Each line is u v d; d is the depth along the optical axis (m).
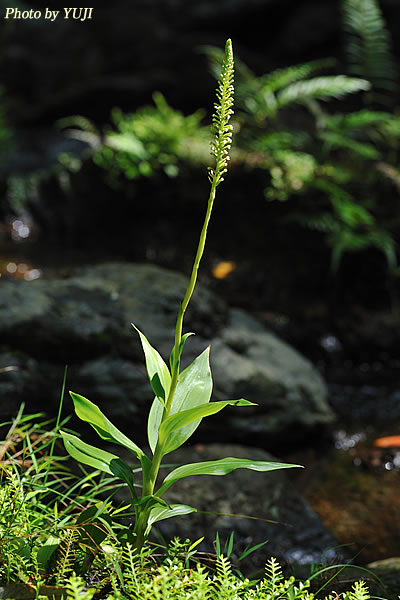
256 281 6.67
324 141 7.51
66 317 4.19
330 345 6.27
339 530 3.65
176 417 2.03
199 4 11.63
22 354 3.97
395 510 3.87
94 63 11.66
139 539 2.12
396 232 6.64
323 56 11.59
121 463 2.13
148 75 10.89
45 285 4.44
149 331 4.38
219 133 1.94
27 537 2.04
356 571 2.73
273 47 11.81
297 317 6.42
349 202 6.60
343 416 5.16
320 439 4.71
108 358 4.13
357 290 6.58
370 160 7.50
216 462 2.11
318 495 4.04
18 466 2.77
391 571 2.74
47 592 1.88
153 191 7.28
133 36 11.56
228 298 6.59
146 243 7.30
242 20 11.65
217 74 8.09
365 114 7.26
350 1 7.89
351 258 6.59
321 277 6.63
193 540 3.14
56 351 4.05
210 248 7.03
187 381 2.23
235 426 4.30
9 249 7.41
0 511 2.19
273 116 7.67
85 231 7.69
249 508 3.48
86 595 1.70
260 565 3.12
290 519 3.49
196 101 10.77
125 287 4.64
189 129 7.75
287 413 4.49
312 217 6.63
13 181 8.88
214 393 4.29
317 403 4.71
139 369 4.13
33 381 3.85
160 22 11.73
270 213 6.85
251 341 4.85
